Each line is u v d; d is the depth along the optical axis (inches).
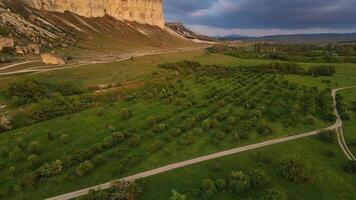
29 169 2156.7
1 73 4020.7
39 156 2329.0
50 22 7765.8
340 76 5319.9
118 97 3722.9
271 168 2258.9
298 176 2121.1
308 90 4175.7
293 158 2261.3
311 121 3053.6
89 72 4709.6
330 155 2497.5
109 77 4530.0
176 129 2721.5
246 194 1956.2
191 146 2498.8
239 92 3998.5
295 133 2849.4
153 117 3002.0
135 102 3582.7
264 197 1887.3
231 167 2230.6
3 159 2266.2
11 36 5364.2
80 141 2581.2
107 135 2701.8
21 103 3208.7
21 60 4795.8
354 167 2300.7
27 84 3476.9
